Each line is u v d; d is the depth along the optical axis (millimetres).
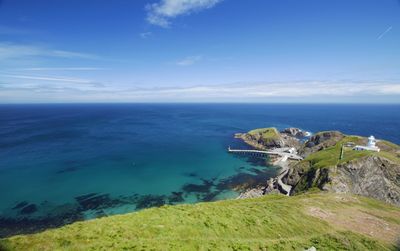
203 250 26875
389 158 82250
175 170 109562
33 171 100438
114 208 73062
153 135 193500
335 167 78812
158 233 31125
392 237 39438
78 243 26891
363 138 112312
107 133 198875
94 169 106000
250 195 84625
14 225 61875
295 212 46156
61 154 128375
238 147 155375
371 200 61688
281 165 120562
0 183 87250
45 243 26469
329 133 135250
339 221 44531
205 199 82125
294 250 30203
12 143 152875
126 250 25266
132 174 102062
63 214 68125
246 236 34375
